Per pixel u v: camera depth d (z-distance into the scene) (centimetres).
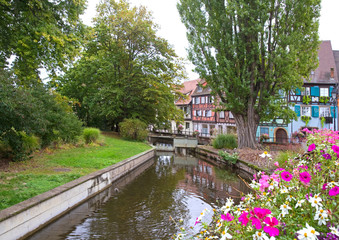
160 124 3034
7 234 520
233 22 1844
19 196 654
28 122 925
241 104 1761
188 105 4828
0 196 641
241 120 1906
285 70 1662
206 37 1847
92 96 2852
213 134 3002
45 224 657
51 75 1295
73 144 1698
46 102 1319
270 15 1775
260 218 271
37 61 1159
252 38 1753
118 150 1745
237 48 1791
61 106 1445
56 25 1126
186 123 4869
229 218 324
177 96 2920
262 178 365
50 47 1069
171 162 1966
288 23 1727
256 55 1784
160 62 2717
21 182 783
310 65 1870
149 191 1050
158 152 2705
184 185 1168
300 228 271
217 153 1944
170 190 1070
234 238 294
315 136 604
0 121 896
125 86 2605
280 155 1144
